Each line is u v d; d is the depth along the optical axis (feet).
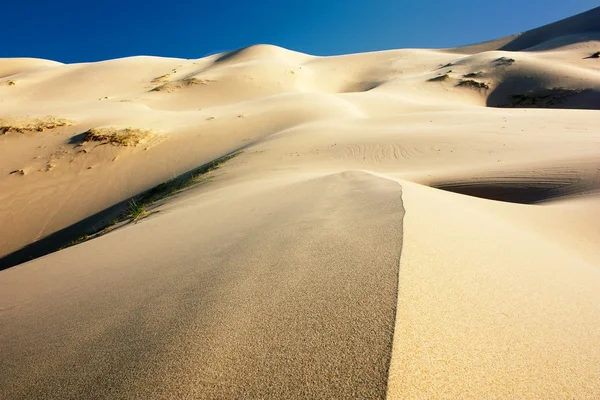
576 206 16.49
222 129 74.28
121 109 104.53
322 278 6.00
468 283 5.83
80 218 46.80
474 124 52.11
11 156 65.92
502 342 4.46
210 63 228.84
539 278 7.02
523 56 168.14
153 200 41.78
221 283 6.80
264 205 16.88
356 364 3.69
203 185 36.70
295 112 81.15
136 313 6.32
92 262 12.17
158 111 102.32
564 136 37.32
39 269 12.99
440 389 3.46
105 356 5.05
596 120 45.29
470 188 24.36
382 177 18.88
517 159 30.73
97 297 7.91
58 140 72.18
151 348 4.91
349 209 11.41
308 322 4.68
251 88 160.15
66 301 8.24
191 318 5.55
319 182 20.79
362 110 92.68
